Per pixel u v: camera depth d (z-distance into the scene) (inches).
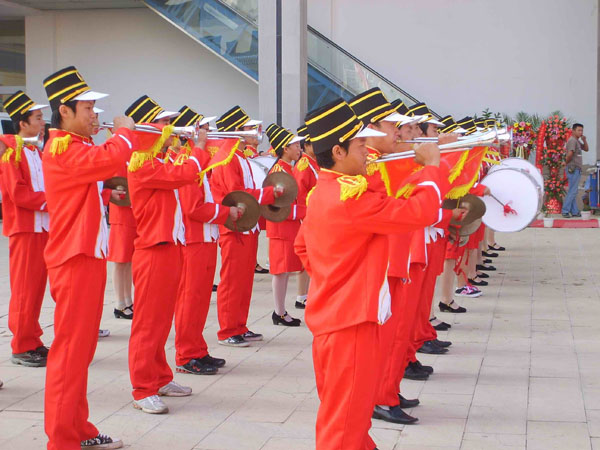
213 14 647.8
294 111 553.3
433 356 245.4
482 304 324.5
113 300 336.8
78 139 163.5
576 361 236.2
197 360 230.1
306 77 572.4
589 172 693.9
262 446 170.6
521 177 278.4
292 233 285.0
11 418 189.3
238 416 190.2
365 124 166.4
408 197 135.2
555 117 658.2
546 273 398.0
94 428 169.2
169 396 205.9
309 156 294.8
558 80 705.0
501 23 709.9
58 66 761.6
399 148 170.6
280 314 291.6
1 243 536.7
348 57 626.8
